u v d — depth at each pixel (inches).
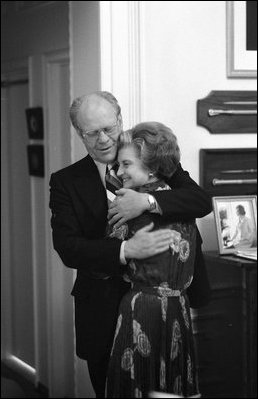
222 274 139.6
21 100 193.0
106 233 92.4
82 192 92.5
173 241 89.1
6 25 192.7
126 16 138.6
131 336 89.7
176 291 90.5
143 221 88.7
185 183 92.6
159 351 90.0
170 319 89.8
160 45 141.8
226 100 146.6
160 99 142.5
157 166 89.0
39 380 183.9
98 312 93.6
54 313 171.8
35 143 179.5
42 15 170.7
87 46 141.6
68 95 164.6
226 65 147.2
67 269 166.1
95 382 96.5
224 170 147.2
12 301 205.9
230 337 138.9
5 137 201.8
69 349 169.2
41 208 177.6
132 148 88.6
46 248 173.3
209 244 147.0
